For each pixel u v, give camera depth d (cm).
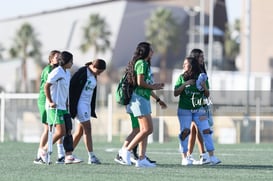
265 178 2875
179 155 4241
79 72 3378
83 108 3375
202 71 3459
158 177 2867
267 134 6656
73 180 2747
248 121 6644
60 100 3322
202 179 2812
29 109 6281
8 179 2772
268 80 9550
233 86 9781
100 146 5244
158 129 6366
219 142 6512
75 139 3488
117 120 7212
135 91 3269
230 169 3250
